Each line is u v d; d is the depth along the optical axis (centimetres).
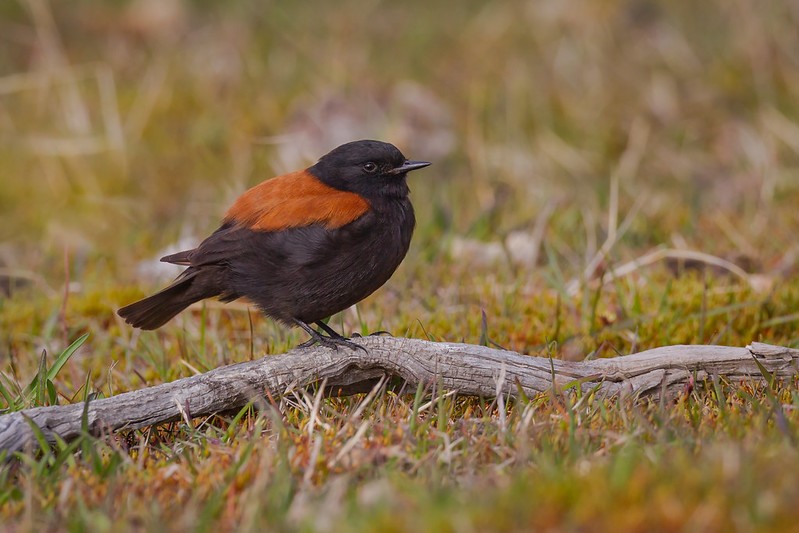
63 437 791
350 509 622
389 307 1209
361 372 879
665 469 627
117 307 1276
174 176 1800
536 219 1499
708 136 1858
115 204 1719
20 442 767
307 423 814
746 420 774
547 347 1030
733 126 1861
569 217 1481
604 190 1644
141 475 733
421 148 1823
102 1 2297
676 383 883
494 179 1728
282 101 1947
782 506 566
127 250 1522
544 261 1390
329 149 1800
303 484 696
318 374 863
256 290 957
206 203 1684
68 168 1816
